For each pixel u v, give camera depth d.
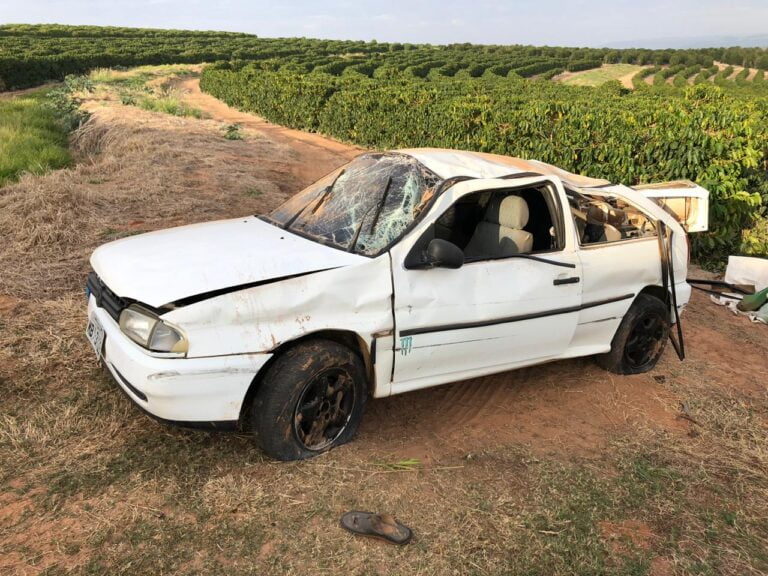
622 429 4.39
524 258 4.18
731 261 7.97
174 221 8.58
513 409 4.53
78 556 2.78
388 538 3.01
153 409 3.20
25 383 4.17
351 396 3.71
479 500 3.41
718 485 3.79
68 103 24.05
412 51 104.81
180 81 54.62
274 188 11.84
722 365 5.70
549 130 12.75
